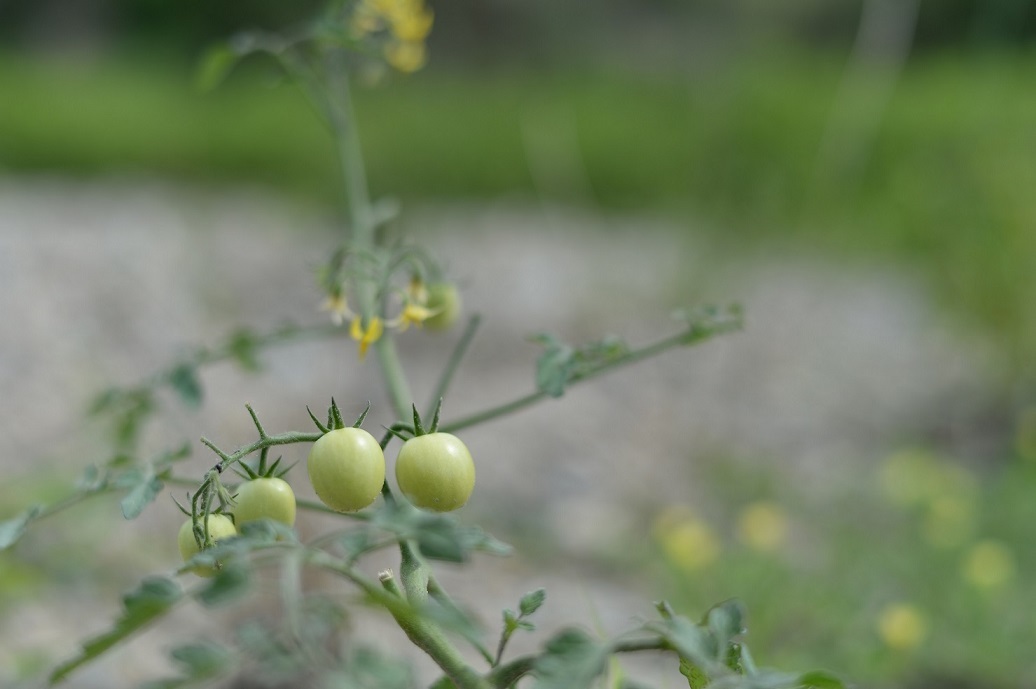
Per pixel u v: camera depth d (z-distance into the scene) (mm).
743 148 10422
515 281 9727
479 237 11648
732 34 18328
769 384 7535
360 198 3160
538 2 21203
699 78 14883
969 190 7949
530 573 4879
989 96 12406
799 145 10477
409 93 16047
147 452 5238
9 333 7387
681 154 12539
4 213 11680
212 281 9016
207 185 15391
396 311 3764
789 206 10023
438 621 1158
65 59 23172
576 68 20406
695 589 4367
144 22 23625
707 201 9930
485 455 6152
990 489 5676
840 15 18656
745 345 8109
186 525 1549
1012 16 15664
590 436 6520
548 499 5734
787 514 5605
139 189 14523
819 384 7559
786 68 15227
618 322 8625
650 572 4816
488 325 8438
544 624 4316
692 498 5832
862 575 4617
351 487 1494
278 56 3168
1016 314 7176
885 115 13398
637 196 14492
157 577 1197
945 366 7887
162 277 8984
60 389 6543
